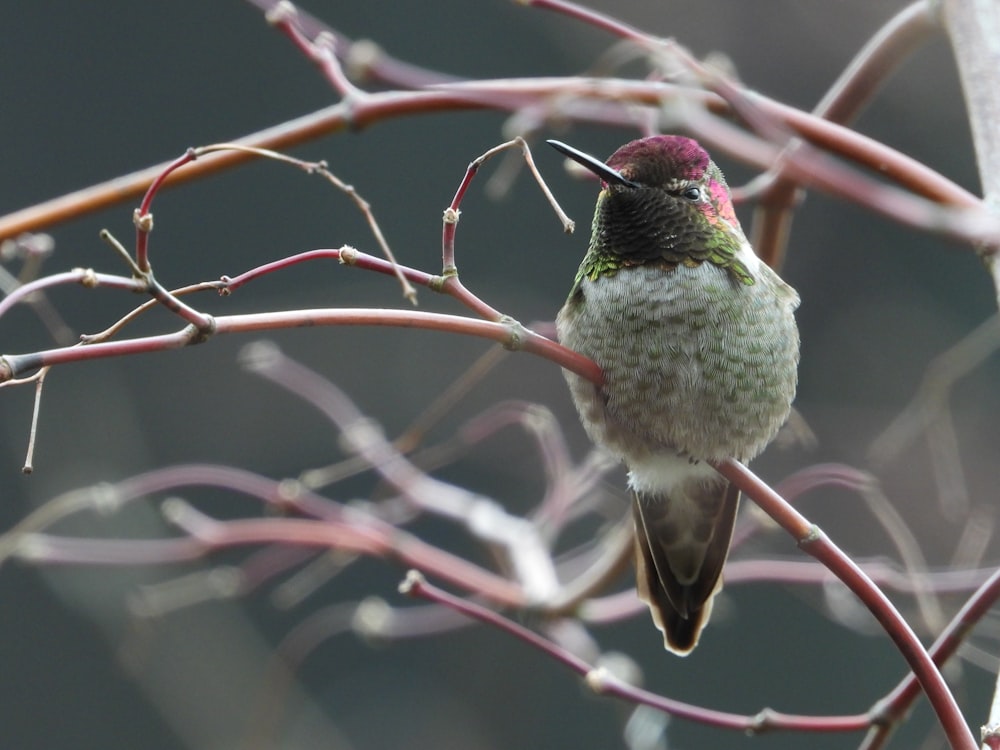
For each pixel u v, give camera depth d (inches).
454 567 280.2
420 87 229.9
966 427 512.7
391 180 604.7
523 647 568.7
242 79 622.2
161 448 543.8
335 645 576.1
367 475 561.0
